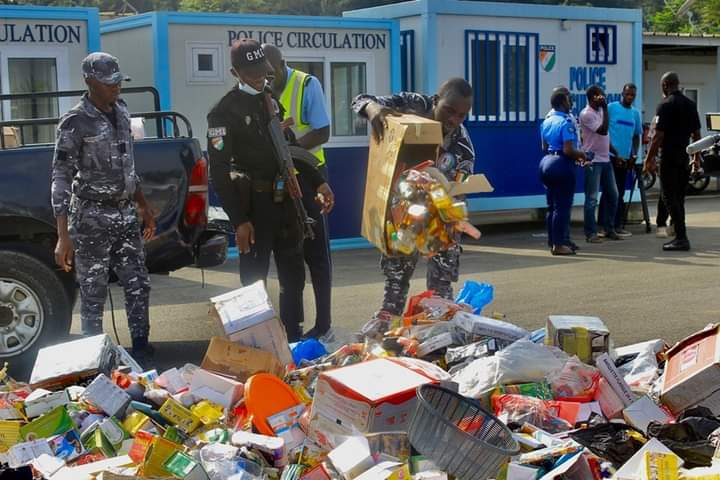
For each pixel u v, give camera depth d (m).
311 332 6.64
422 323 5.56
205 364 5.09
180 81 11.09
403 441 4.00
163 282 10.02
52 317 6.48
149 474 3.93
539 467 3.99
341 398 4.20
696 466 3.96
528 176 13.65
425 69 12.75
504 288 9.15
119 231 6.19
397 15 13.09
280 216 6.02
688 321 7.59
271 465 4.18
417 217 5.03
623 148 12.76
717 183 21.22
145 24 11.15
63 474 4.02
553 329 5.30
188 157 6.71
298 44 11.71
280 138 5.94
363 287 9.40
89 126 6.01
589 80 14.22
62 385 5.14
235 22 11.30
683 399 4.55
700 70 24.19
